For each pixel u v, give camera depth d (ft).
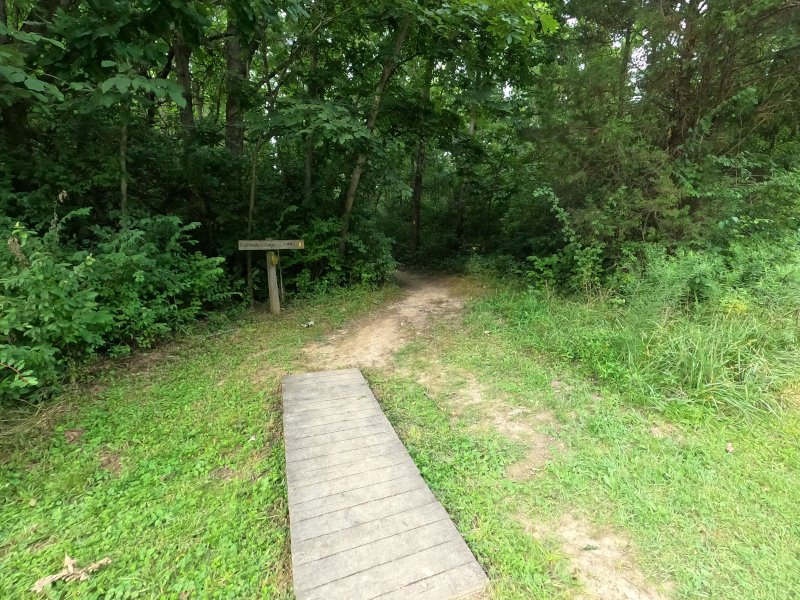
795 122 20.57
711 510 8.12
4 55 11.10
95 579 6.79
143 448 10.30
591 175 21.76
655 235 19.90
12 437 10.34
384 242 29.91
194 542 7.53
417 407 12.57
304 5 20.83
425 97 30.32
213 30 25.29
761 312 14.55
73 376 13.07
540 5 17.90
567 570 6.89
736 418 11.05
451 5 19.65
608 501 8.46
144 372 14.47
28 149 17.63
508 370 14.83
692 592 6.49
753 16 16.87
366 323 21.39
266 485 8.98
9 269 11.76
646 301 15.51
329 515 7.90
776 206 19.13
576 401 12.40
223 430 11.17
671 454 9.84
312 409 12.20
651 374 12.62
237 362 15.90
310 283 26.09
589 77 20.18
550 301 20.30
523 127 25.07
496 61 26.13
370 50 26.94
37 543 7.56
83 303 12.73
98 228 16.05
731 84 19.29
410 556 6.97
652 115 19.92
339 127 19.76
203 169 22.82
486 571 6.86
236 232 24.86
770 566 6.88
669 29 18.56
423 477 9.25
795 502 8.23
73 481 9.04
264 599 6.45
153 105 18.74
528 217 28.14
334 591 6.31
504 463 9.76
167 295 16.98
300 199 27.14
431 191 52.13
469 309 22.57
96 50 12.28
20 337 11.73
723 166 19.88
